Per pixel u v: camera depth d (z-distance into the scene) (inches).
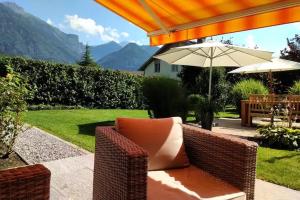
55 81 553.3
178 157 115.4
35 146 230.4
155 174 106.6
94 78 602.2
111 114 492.7
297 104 356.2
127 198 78.7
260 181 166.7
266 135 277.7
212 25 126.0
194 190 92.8
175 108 323.0
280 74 681.0
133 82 650.2
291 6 95.7
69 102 576.4
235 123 435.8
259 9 104.9
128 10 151.9
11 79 195.9
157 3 129.2
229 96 627.8
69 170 176.4
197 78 652.7
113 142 89.0
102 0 153.3
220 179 104.7
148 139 114.3
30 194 52.6
